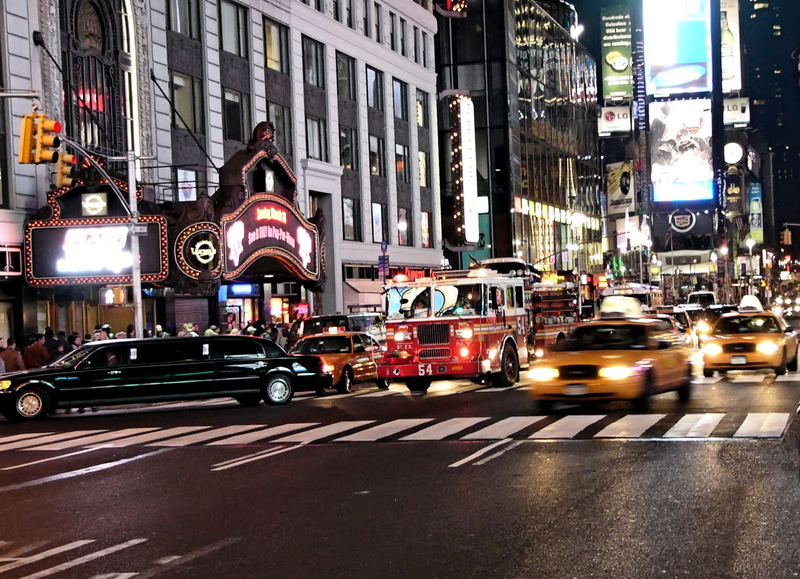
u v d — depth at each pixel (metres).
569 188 103.31
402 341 27.27
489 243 81.56
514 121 83.56
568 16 119.94
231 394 24.70
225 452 16.16
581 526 9.55
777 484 11.35
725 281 133.88
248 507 11.30
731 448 14.10
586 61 116.75
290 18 47.94
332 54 51.78
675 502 10.54
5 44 30.78
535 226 89.44
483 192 81.81
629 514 10.02
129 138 36.97
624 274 133.75
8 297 31.80
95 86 35.09
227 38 43.56
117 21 36.53
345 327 34.28
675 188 143.88
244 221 34.75
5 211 30.95
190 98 40.84
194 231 32.25
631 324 20.38
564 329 34.53
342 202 52.12
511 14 83.94
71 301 34.56
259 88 45.34
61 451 17.45
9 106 31.25
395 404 23.45
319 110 50.59
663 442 14.92
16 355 26.62
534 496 11.16
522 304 29.92
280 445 16.66
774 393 21.86
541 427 17.33
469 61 82.00
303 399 27.03
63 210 32.09
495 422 18.39
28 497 12.77
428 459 14.29
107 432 20.22
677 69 145.62
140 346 24.39
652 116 145.38
